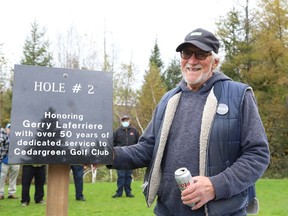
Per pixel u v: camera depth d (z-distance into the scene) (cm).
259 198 934
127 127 920
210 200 235
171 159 259
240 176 231
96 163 256
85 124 257
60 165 258
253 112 246
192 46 259
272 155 2245
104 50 3014
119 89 2909
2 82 2506
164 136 264
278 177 2070
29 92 251
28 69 253
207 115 247
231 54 2625
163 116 278
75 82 260
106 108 263
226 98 251
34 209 755
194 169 247
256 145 239
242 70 2500
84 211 736
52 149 249
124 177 932
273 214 716
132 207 782
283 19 2298
